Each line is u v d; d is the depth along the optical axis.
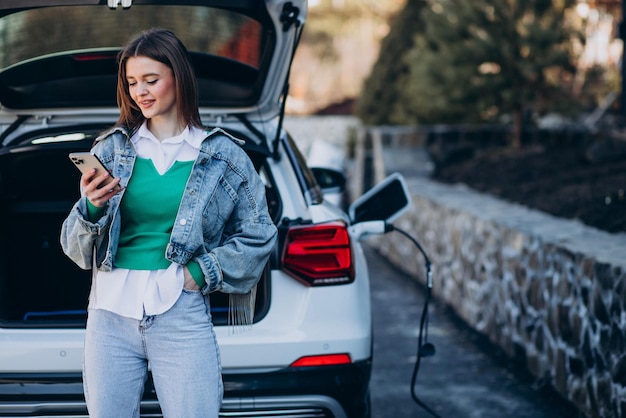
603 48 11.37
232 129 3.92
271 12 3.41
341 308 3.37
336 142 19.59
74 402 3.18
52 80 3.72
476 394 5.00
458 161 11.12
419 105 11.60
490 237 6.26
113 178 2.46
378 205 4.22
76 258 2.58
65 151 3.46
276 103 3.97
